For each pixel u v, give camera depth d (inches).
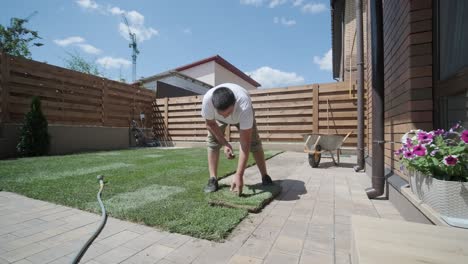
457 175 51.6
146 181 122.2
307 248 59.1
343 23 323.9
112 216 78.0
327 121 254.5
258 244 61.1
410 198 66.0
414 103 83.6
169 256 55.9
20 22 596.1
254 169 162.7
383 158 99.5
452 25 74.2
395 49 103.0
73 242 62.7
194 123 350.6
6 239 64.2
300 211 84.3
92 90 298.2
